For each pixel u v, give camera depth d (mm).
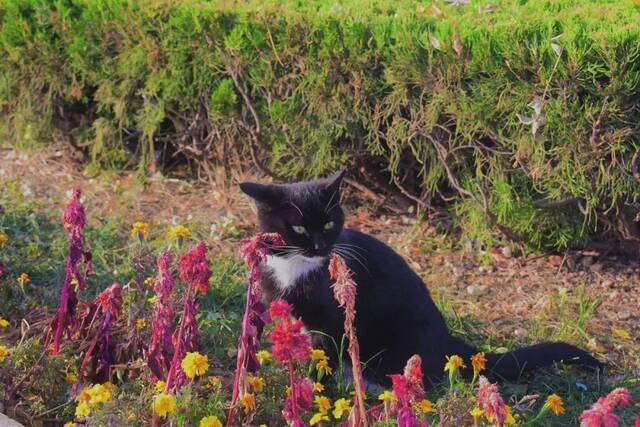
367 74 7504
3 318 6188
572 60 6555
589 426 3541
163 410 4234
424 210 8195
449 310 6789
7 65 9023
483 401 3838
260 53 7820
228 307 6730
